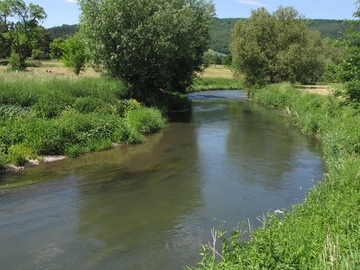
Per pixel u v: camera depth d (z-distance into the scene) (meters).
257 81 42.84
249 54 42.06
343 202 7.43
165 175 12.27
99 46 22.62
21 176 11.65
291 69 41.97
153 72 25.11
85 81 20.91
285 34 43.34
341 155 11.77
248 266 5.10
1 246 7.22
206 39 34.34
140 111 20.25
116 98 20.98
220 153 15.51
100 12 22.72
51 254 6.98
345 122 16.61
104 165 13.30
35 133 14.08
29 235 7.71
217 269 5.49
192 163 13.84
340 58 12.46
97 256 6.94
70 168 12.77
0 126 13.88
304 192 10.78
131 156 14.70
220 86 57.16
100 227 8.20
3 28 58.88
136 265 6.64
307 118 21.27
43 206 9.30
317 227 6.39
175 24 24.25
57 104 17.11
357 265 4.89
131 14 22.62
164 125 21.55
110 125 16.89
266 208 9.52
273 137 19.25
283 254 5.36
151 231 8.05
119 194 10.35
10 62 45.59
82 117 16.31
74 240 7.55
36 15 58.62
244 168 13.28
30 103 16.59
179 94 31.91
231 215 9.01
